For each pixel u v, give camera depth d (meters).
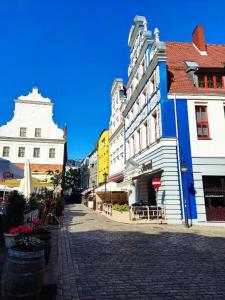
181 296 5.45
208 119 20.41
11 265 4.61
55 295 5.43
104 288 5.86
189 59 24.12
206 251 9.43
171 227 16.61
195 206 18.73
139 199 25.61
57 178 34.50
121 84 41.47
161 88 20.27
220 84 21.88
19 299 4.53
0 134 44.94
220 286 6.00
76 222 18.89
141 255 8.81
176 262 7.95
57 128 47.00
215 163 19.58
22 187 15.16
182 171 18.12
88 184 86.31
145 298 5.35
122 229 15.08
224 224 18.34
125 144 32.38
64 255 8.73
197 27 26.36
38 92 47.66
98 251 9.36
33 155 45.38
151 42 23.70
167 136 19.47
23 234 5.40
